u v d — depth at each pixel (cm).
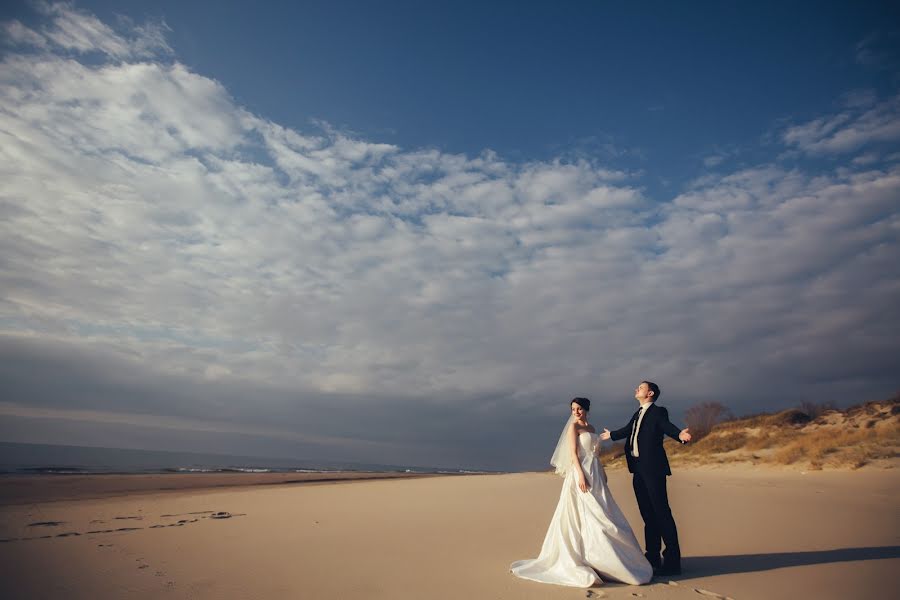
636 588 506
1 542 749
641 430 618
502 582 527
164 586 518
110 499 1349
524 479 1956
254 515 1031
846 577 535
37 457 4416
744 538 761
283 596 482
